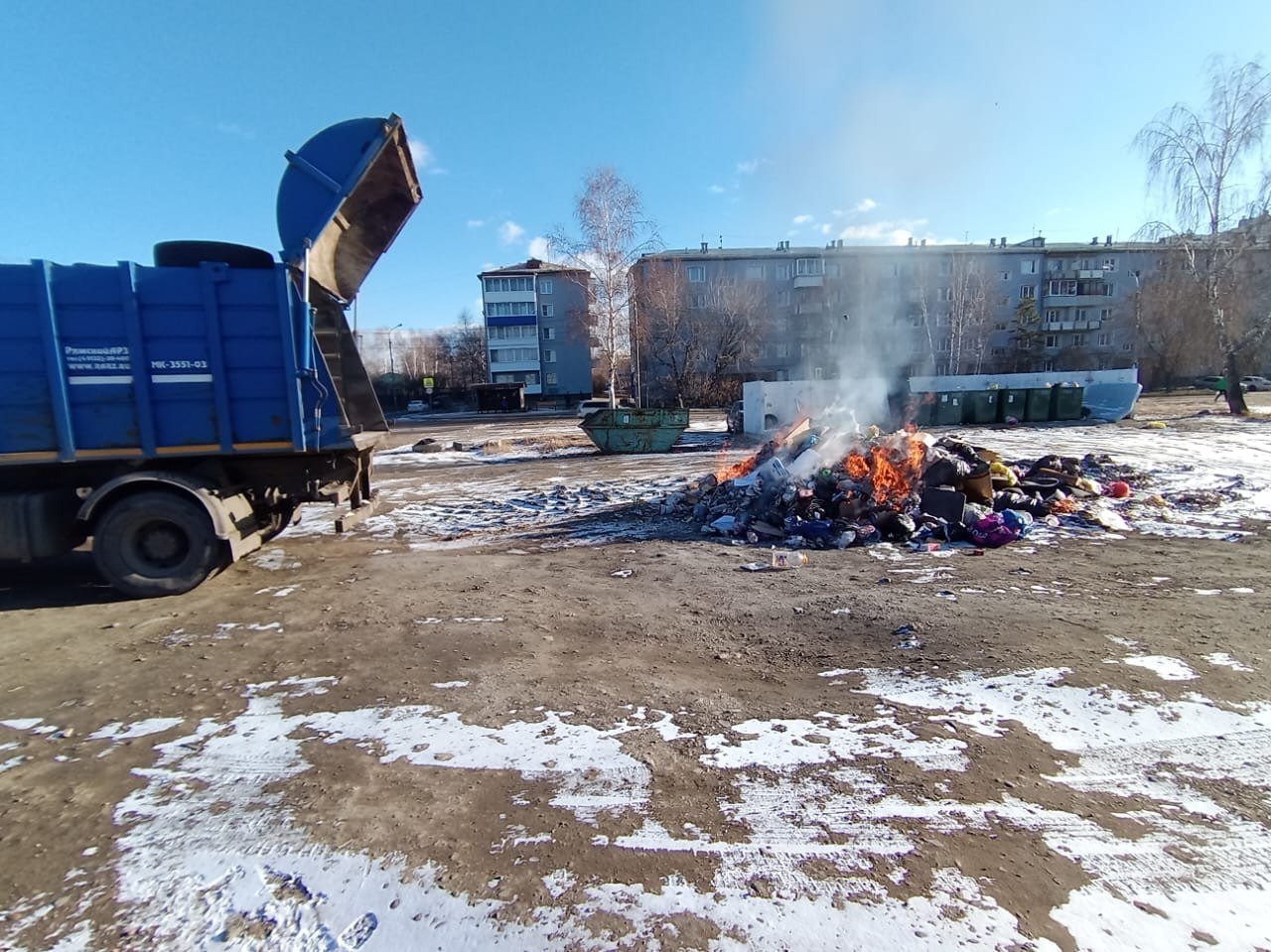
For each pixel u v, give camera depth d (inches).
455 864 90.7
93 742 127.8
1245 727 122.3
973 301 1841.8
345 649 174.1
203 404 237.9
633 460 682.2
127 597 228.4
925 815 99.2
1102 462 430.0
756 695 141.1
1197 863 88.7
